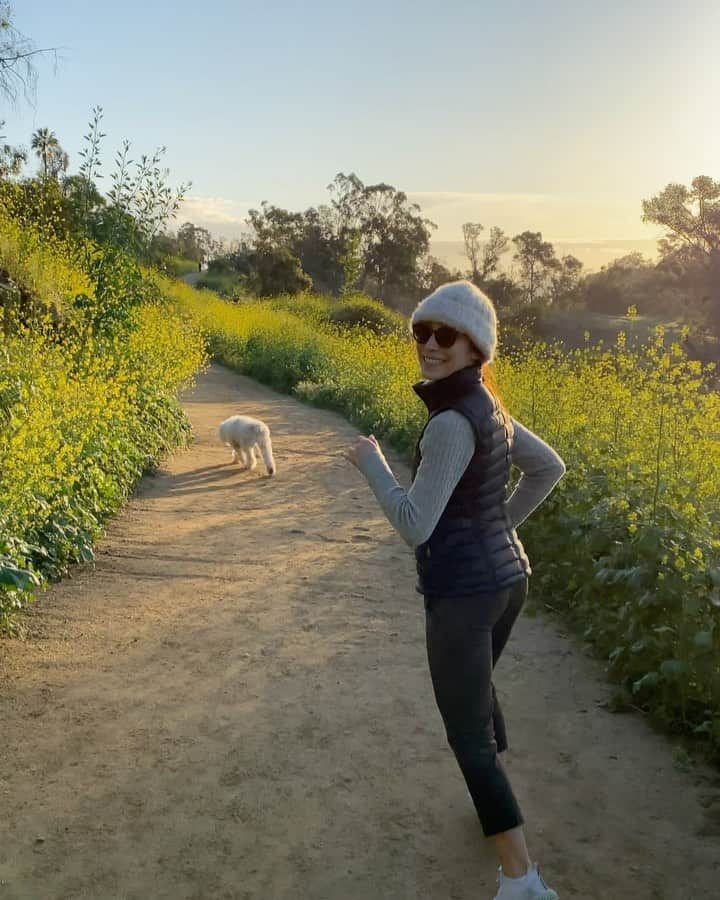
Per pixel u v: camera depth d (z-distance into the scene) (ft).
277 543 23.08
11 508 17.43
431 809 10.73
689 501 16.03
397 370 50.08
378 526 25.44
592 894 9.11
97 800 10.73
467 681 8.45
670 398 20.39
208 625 16.89
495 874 9.48
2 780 11.12
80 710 13.15
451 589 8.35
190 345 44.93
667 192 132.77
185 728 12.68
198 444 38.27
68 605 17.54
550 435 24.62
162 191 36.50
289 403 57.62
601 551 16.88
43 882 9.14
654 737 12.71
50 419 21.34
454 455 8.10
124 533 23.03
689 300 137.08
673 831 10.27
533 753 12.19
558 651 16.01
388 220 269.85
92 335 33.40
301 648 15.89
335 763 11.79
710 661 12.57
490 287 263.49
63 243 40.83
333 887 9.21
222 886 9.18
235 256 226.58
